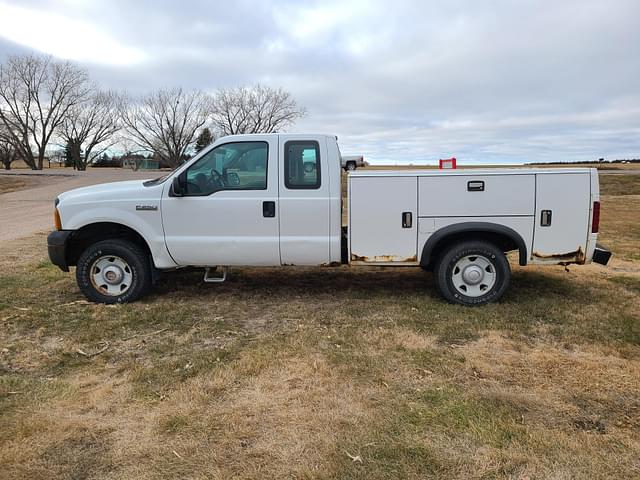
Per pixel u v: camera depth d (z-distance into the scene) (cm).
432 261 564
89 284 545
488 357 401
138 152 6488
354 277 680
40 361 396
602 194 2542
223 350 413
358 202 521
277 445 279
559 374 371
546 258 522
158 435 289
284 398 332
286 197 525
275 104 4997
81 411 316
